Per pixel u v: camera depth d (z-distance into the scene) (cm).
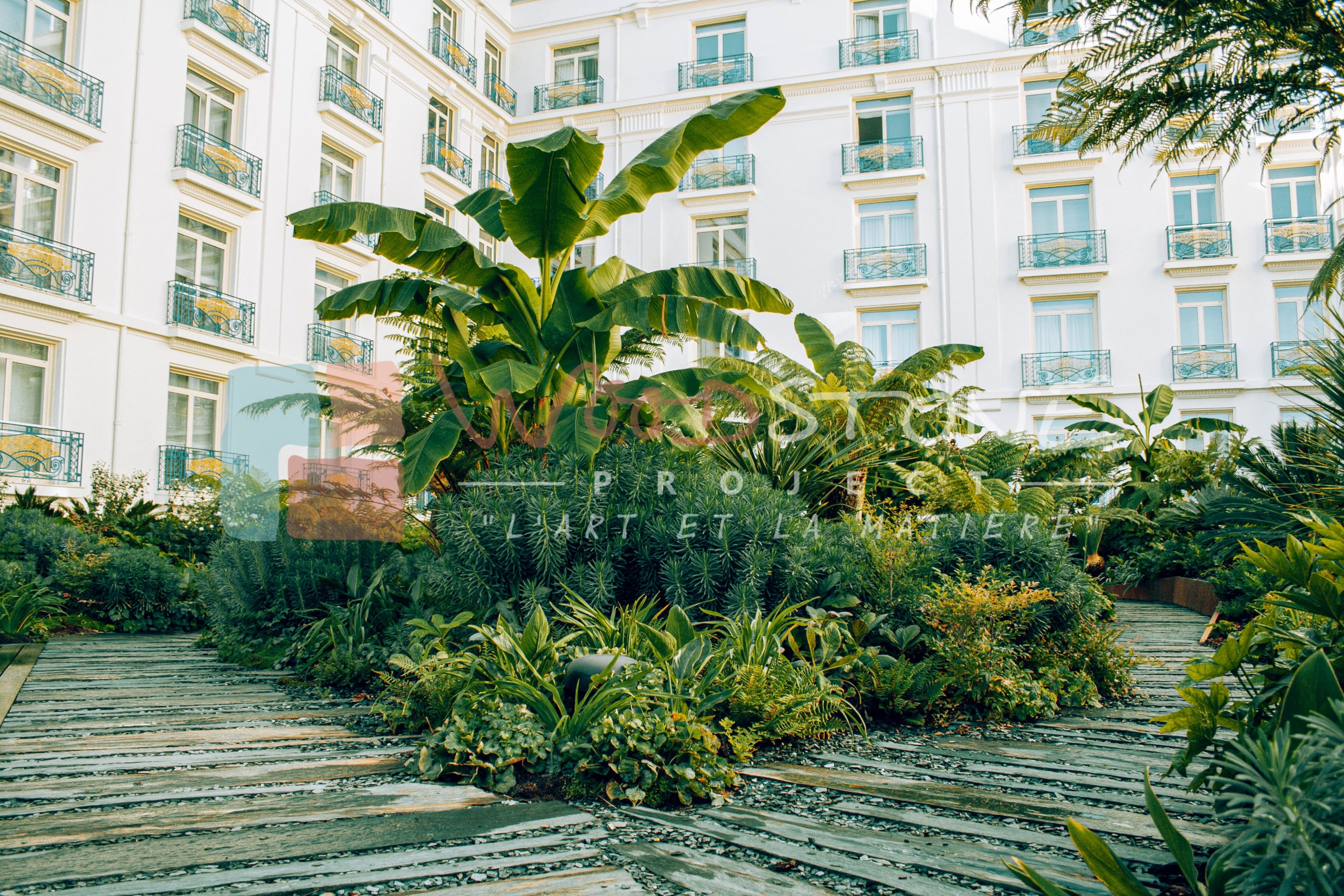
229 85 1537
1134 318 1794
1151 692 505
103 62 1322
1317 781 131
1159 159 714
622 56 2173
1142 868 219
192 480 1254
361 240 1753
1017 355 1844
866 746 371
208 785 289
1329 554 220
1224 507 528
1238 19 557
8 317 1176
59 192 1276
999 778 317
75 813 258
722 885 209
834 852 235
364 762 323
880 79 1972
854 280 1931
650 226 2084
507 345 667
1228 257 1748
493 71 2239
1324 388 453
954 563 522
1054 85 1902
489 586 470
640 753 292
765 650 388
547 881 207
